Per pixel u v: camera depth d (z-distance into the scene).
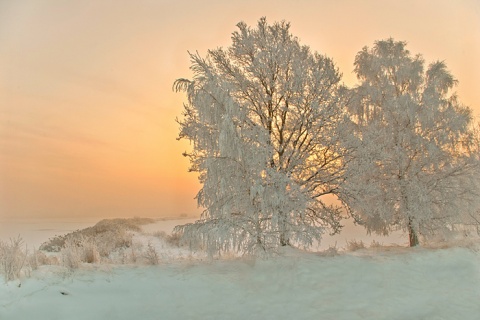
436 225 12.88
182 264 8.94
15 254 7.12
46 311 5.62
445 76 13.42
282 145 10.99
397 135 13.02
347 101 11.61
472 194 12.60
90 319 5.66
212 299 6.78
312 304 6.69
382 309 6.47
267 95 10.85
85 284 6.63
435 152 12.34
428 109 12.52
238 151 8.98
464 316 6.15
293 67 10.66
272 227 8.83
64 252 8.13
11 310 5.45
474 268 9.41
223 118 8.99
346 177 10.76
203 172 10.57
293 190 9.62
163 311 6.16
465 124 12.43
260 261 8.82
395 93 13.65
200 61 9.78
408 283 8.06
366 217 13.42
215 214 9.56
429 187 12.84
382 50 14.16
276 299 6.92
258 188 8.83
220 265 8.92
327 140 10.71
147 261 9.29
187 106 10.91
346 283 7.78
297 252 10.10
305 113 10.74
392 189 12.91
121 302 6.30
